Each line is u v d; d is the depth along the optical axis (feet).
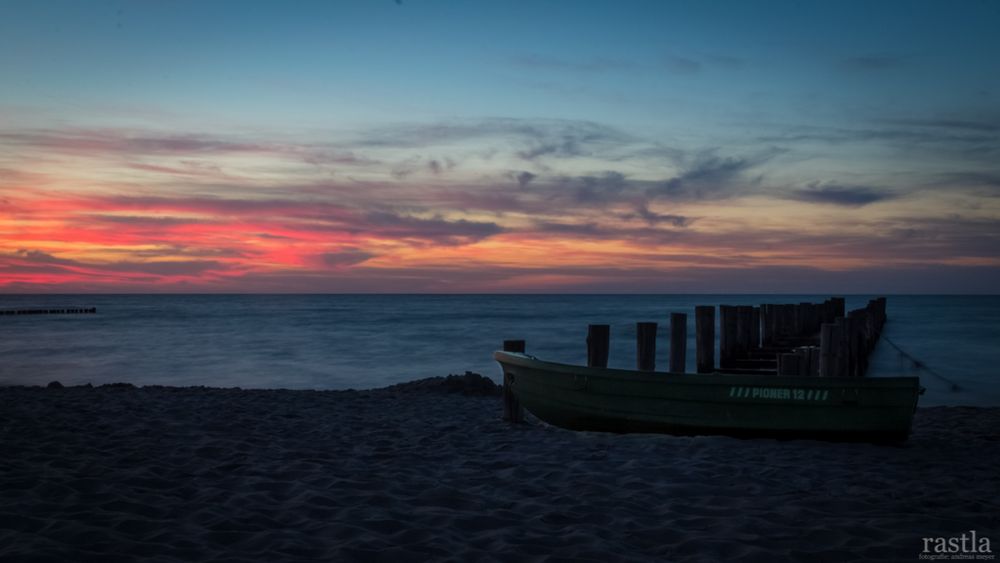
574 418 31.48
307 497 18.56
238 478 20.93
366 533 15.53
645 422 29.96
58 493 18.39
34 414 32.48
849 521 17.08
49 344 112.47
